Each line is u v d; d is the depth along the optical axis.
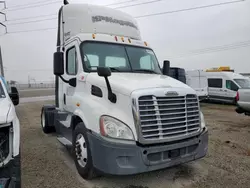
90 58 4.22
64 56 4.93
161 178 3.74
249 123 8.59
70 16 5.25
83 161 3.64
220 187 3.46
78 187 3.38
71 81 4.41
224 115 10.78
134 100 2.98
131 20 5.72
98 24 5.11
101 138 3.06
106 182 3.55
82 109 3.76
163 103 3.13
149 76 4.09
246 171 4.05
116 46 4.59
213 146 5.50
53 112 6.48
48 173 3.86
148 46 5.17
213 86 16.50
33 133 6.90
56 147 5.39
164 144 3.12
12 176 2.76
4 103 3.24
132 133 2.99
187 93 3.44
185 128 3.33
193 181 3.65
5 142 2.77
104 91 3.42
